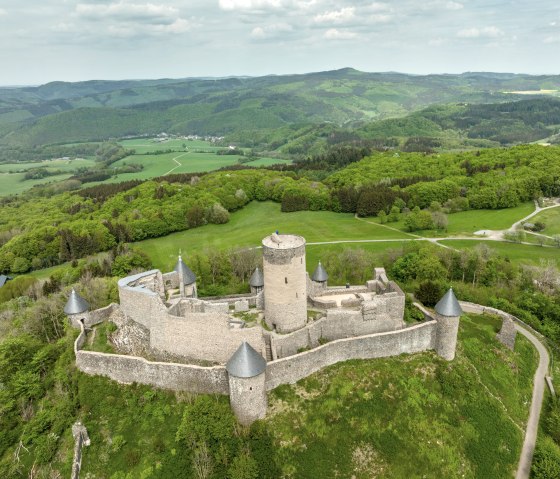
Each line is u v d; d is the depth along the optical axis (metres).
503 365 56.62
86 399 47.25
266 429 43.09
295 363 47.09
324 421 44.22
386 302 54.03
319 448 42.28
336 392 46.66
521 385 55.19
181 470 40.31
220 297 68.06
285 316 50.62
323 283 64.44
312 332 51.31
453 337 52.22
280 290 49.75
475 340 59.44
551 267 81.38
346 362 50.25
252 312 57.25
